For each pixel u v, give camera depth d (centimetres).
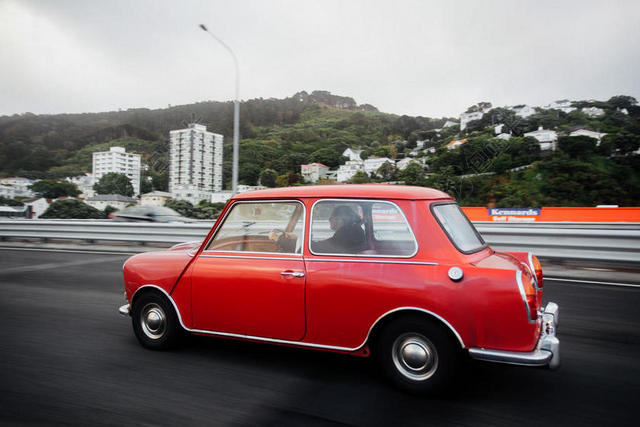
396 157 18100
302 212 326
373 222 304
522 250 843
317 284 304
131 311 395
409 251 288
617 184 9212
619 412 274
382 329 296
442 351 275
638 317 502
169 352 383
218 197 15825
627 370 346
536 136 12794
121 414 269
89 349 393
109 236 1284
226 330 342
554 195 9381
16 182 17388
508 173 10619
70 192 16175
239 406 280
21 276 791
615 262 763
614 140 10262
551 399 291
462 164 12306
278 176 17388
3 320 498
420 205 296
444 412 271
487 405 281
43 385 313
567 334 443
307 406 279
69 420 261
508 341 260
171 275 364
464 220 333
